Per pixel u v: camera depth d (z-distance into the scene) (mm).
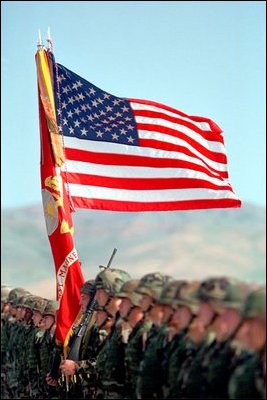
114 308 21828
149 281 19812
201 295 16656
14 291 31984
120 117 27547
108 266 24406
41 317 27781
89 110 27547
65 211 26469
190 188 27375
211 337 17172
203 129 27875
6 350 32938
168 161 27406
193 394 17172
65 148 27062
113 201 27062
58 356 25344
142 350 19609
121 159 27312
